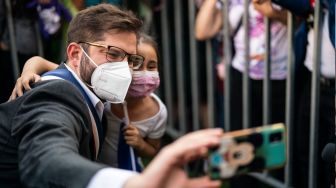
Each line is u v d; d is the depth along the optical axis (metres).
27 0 3.92
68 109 1.87
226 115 4.02
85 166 1.44
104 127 2.48
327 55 3.14
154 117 2.72
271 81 3.69
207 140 1.28
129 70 2.20
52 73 2.23
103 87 2.20
